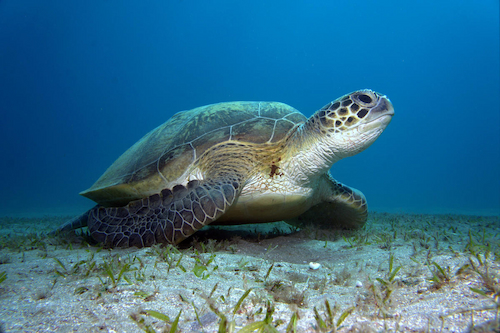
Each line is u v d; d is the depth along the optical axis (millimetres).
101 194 934
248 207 785
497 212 3021
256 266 553
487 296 361
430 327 320
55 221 1749
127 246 664
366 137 720
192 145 823
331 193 958
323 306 400
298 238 867
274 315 371
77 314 358
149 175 823
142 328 329
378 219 1436
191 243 721
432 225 1146
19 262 591
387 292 406
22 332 319
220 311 375
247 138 805
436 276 437
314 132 749
